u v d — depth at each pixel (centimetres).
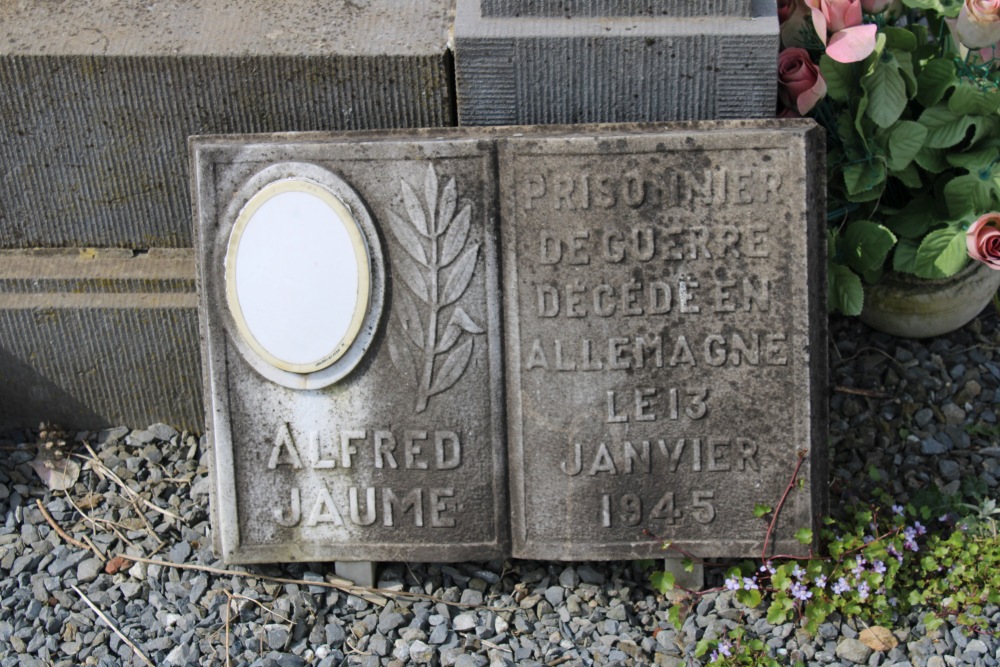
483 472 146
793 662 142
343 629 146
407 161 143
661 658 143
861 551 145
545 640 145
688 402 144
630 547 146
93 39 150
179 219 156
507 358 145
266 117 152
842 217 157
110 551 152
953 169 157
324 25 151
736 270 143
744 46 146
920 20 169
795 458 144
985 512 149
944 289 157
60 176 155
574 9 147
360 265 144
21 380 159
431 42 149
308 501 147
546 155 143
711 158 142
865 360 160
